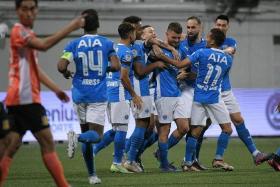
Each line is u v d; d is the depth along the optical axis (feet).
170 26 97.30
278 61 248.52
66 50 78.69
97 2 237.04
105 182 82.12
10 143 60.64
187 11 239.50
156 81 96.17
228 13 241.76
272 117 188.55
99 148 100.89
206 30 238.07
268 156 96.12
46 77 61.72
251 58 245.24
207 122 102.12
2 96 180.04
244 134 99.91
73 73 81.82
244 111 186.19
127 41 92.63
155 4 239.09
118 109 94.43
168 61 93.97
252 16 244.63
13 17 227.61
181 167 103.65
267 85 246.68
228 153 136.36
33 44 57.67
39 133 60.29
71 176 92.48
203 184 79.30
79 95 78.74
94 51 78.28
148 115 95.14
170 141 99.04
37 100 60.29
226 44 103.14
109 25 235.61
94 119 78.54
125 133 95.71
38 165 113.91
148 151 146.72
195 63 94.12
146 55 96.89
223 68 94.53
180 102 96.68
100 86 78.69
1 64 224.94
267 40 246.06
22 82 59.47
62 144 172.86
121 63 90.79
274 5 246.68
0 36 196.95
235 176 88.43
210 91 95.30
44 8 234.17
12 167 109.91
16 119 60.29
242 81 244.22
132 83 94.27
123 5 237.25
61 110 176.04
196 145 100.53
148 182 81.82
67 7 235.61
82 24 57.98
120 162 96.58
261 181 82.33
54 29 235.20
